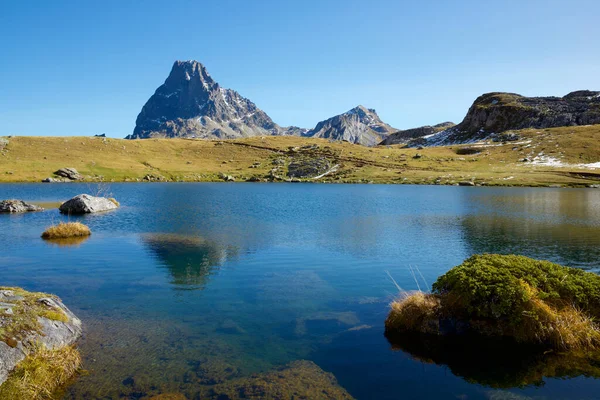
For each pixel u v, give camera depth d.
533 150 186.50
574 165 158.12
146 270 24.91
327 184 141.62
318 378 11.77
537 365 12.75
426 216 54.00
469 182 130.00
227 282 22.34
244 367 12.44
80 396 10.82
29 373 11.05
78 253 29.58
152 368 12.34
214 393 10.93
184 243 33.91
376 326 15.84
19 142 167.75
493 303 14.85
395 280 23.00
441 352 13.60
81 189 102.50
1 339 11.66
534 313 14.32
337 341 14.45
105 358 12.96
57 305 15.34
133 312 17.33
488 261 17.17
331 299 19.38
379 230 41.59
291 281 22.67
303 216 53.50
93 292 20.17
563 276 15.88
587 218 52.03
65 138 186.25
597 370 12.39
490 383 11.64
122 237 36.56
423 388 11.34
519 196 89.62
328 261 27.81
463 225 45.56
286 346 14.01
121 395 10.84
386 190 110.81
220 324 16.03
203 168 176.38
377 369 12.40
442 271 25.19
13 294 14.93
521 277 15.70
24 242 33.75
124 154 182.38
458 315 15.33
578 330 13.95
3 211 54.88
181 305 18.34
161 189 109.12
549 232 40.75
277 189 113.88
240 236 37.53
